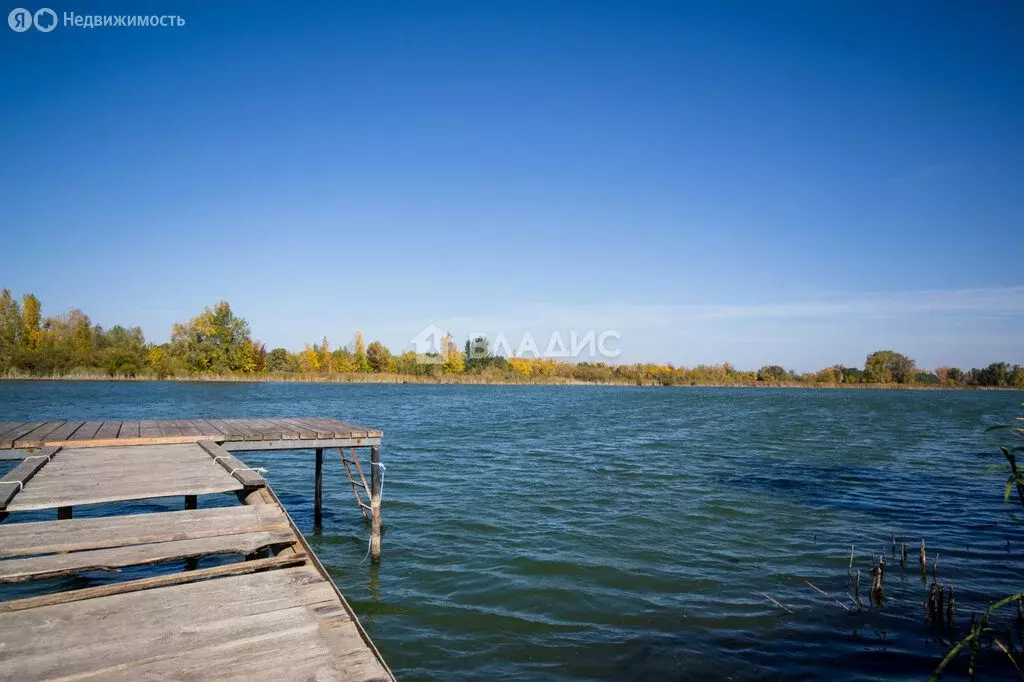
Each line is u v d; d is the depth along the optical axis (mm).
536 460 21719
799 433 32375
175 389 70375
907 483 17953
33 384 73438
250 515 6152
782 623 7965
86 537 5293
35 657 3311
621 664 6883
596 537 11922
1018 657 6926
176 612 3934
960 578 9711
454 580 9547
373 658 3406
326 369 103688
